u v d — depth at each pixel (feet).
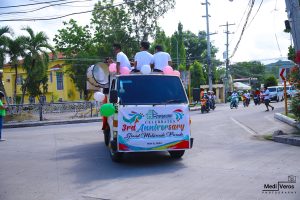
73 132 53.78
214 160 29.14
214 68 237.04
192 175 24.34
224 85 187.52
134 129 27.53
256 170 24.99
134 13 136.56
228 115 77.30
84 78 153.79
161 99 28.45
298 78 42.04
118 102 27.86
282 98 143.54
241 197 19.08
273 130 46.06
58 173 26.61
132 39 139.33
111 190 21.39
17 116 87.30
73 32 158.71
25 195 21.04
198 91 32.58
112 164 29.19
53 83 172.76
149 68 29.63
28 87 143.64
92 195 20.52
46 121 84.07
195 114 91.09
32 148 39.24
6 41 101.24
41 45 108.68
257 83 266.98
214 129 50.98
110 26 139.95
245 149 33.76
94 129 57.47
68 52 158.51
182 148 28.17
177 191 20.61
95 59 148.15
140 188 21.57
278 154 30.50
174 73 31.40
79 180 24.18
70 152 35.78
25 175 26.32
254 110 90.94
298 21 41.60
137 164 28.89
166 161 29.58
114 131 28.25
